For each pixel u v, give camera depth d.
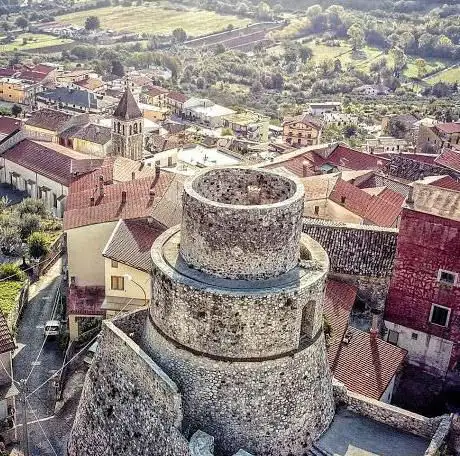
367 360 45.12
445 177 76.06
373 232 56.03
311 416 34.56
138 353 33.41
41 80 195.50
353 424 36.53
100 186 70.38
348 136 171.75
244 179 36.91
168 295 33.00
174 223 61.12
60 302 63.94
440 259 48.38
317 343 34.69
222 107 195.00
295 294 31.98
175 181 70.19
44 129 129.62
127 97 111.31
